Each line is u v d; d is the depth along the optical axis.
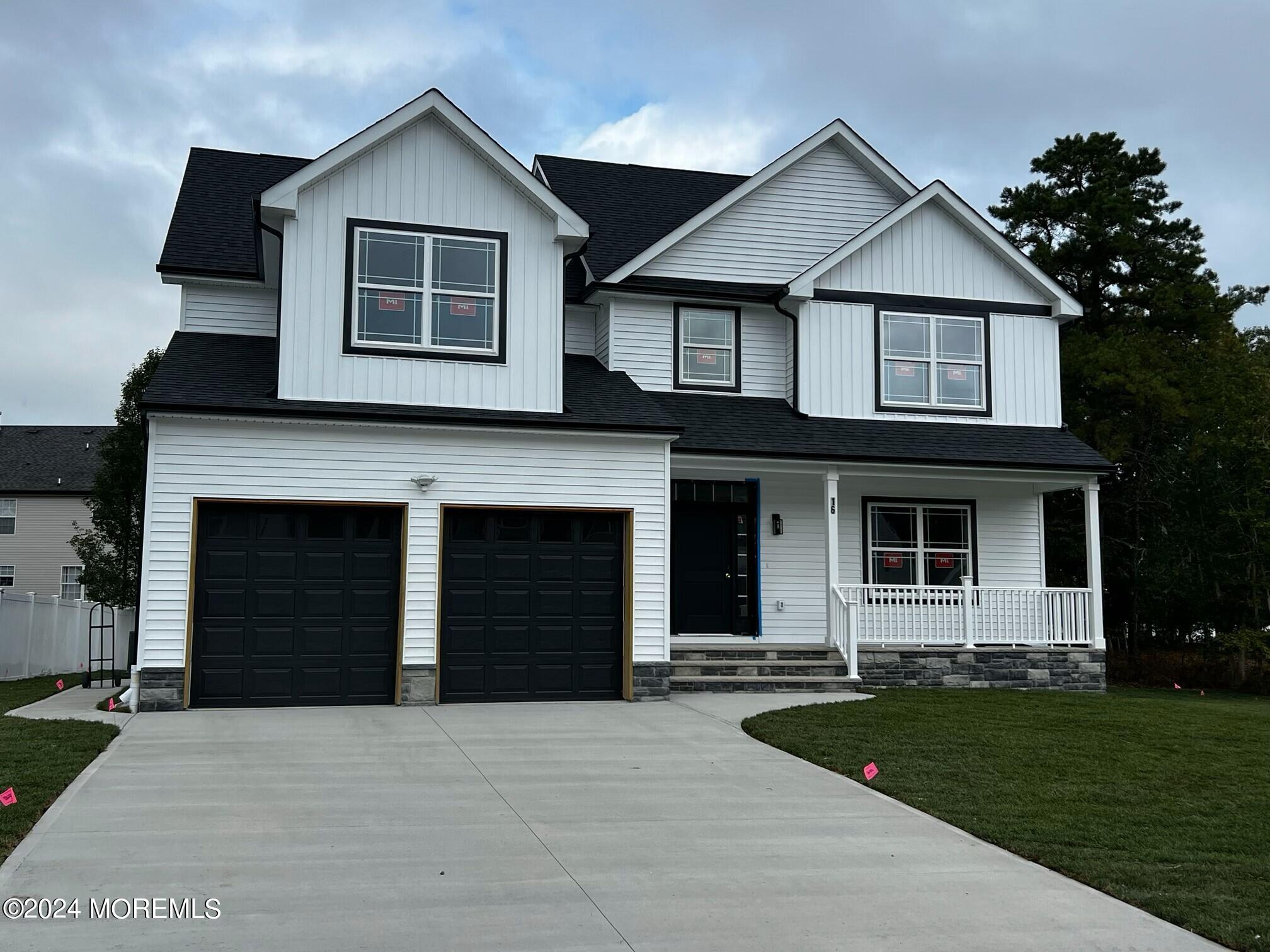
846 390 17.64
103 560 25.66
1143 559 26.91
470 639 13.65
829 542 16.31
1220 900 6.15
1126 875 6.61
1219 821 7.98
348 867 6.45
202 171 18.81
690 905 5.94
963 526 18.53
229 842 6.89
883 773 9.48
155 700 12.42
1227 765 10.20
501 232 14.47
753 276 18.31
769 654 16.03
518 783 8.86
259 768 9.20
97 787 8.34
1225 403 26.77
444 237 14.24
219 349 15.02
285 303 13.52
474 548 13.77
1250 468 24.12
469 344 14.20
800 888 6.30
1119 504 29.27
